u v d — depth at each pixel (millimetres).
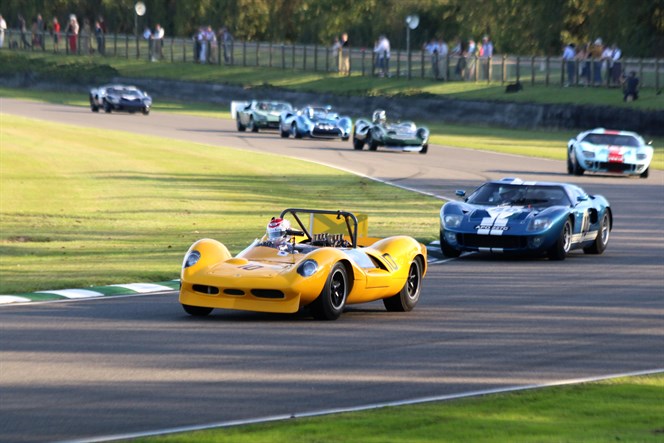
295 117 187625
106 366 35125
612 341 40875
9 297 50312
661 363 36688
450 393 31703
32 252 68812
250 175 125750
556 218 67312
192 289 45062
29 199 99375
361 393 31609
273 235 48656
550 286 56625
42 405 29828
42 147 147750
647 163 129250
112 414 28891
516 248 67000
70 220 87125
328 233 50000
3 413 28906
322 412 29141
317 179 123062
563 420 28266
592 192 112250
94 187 110125
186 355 37125
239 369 34875
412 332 42562
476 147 174125
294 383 32875
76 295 51219
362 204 100688
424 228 83500
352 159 149125
